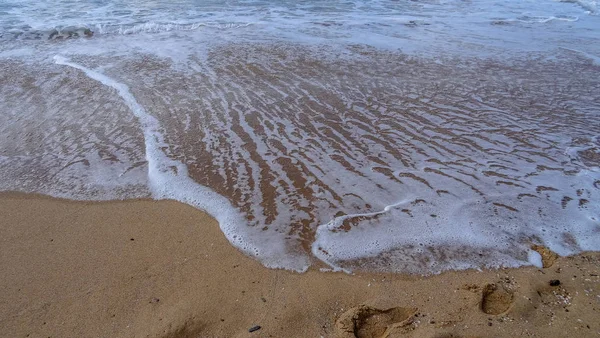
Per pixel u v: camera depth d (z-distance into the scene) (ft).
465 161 16.28
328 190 14.56
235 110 20.56
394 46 31.30
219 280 11.00
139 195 14.52
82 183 15.14
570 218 13.20
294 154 16.76
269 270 11.35
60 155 16.80
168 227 13.00
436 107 21.06
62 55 28.63
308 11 42.42
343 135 18.22
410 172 15.56
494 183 14.92
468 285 10.78
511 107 21.18
